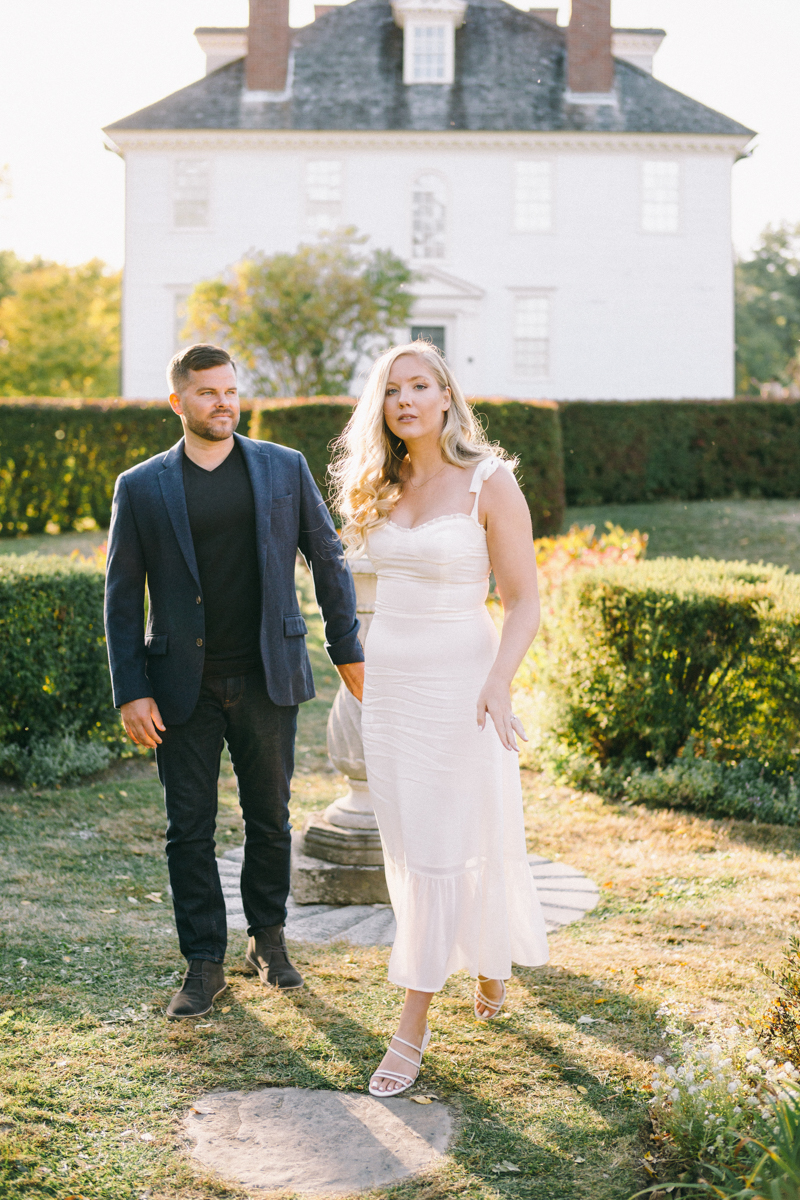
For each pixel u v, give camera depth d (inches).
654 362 922.1
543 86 933.2
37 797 215.8
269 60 924.0
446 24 930.7
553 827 199.0
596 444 668.1
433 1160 95.0
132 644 122.6
